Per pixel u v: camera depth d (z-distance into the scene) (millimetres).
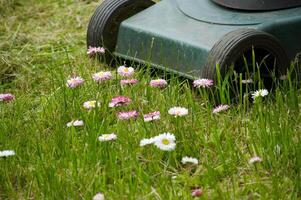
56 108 4637
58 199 3695
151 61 4965
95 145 4027
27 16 6402
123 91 4695
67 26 6199
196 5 5066
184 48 4750
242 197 3686
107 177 3891
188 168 3973
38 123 4535
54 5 6578
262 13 4855
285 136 3992
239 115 4375
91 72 5223
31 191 3865
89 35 5242
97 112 4336
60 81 4965
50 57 5633
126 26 5109
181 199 3650
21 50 5695
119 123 4285
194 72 4695
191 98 4449
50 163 3945
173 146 3736
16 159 4078
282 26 4766
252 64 4699
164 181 3711
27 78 5289
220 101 4516
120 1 5215
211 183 3752
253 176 3848
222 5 4953
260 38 4562
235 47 4484
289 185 3732
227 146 4047
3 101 4652
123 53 5148
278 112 4281
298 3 4895
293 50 4828
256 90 4605
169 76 4945
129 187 3717
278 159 3918
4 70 5406
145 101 4570
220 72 4473
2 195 3865
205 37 4738
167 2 5223
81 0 6621
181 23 4945
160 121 4316
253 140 4027
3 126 4398
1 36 6035
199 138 4188
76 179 3836
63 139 4188
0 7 6504
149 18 5105
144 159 4004
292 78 4820
